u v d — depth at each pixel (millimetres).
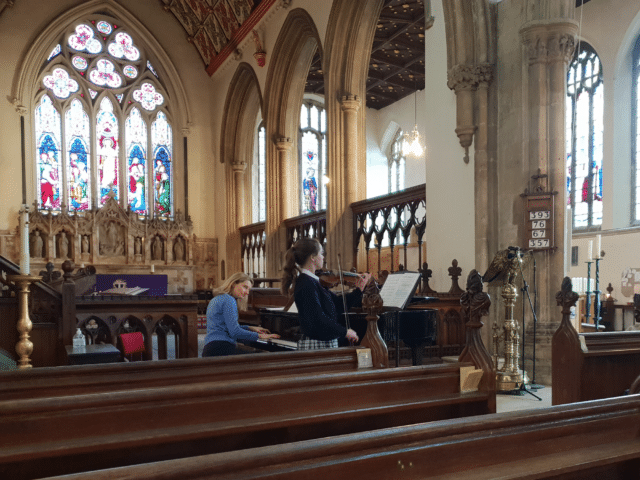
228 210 18469
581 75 15469
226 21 16922
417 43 18203
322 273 4609
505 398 5922
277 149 15086
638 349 4535
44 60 17281
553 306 7035
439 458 1708
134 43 18875
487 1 7625
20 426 2080
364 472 1569
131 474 1252
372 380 2807
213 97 19594
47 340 5809
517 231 7242
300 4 13391
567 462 1835
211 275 19141
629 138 13992
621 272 12852
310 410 2633
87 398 2207
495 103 7645
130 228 17812
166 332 6852
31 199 16625
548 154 7137
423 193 9227
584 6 15008
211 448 2477
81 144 17953
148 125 18938
